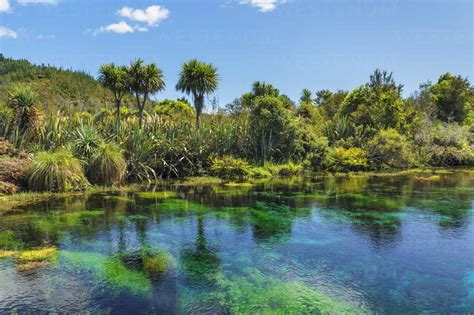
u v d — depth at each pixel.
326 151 28.91
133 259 8.45
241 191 18.23
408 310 6.34
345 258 8.80
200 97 27.81
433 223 12.05
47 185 15.91
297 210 13.91
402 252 9.27
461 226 11.70
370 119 34.09
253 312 6.14
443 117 51.06
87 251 8.89
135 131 21.16
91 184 17.95
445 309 6.40
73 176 16.66
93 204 14.22
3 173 15.43
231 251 9.19
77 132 19.47
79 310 6.10
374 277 7.70
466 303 6.62
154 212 13.16
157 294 6.73
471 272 8.04
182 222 11.85
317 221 12.25
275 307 6.33
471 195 17.30
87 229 10.77
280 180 22.77
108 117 24.78
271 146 26.53
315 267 8.20
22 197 14.88
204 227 11.30
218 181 21.80
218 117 29.64
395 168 29.53
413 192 18.17
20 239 9.70
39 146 18.25
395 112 33.41
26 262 8.11
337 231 11.09
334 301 6.61
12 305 6.22
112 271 7.71
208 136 25.09
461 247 9.66
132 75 25.30
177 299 6.55
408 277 7.73
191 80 27.14
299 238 10.35
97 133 20.53
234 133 26.02
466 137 36.03
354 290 7.07
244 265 8.26
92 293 6.71
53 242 9.50
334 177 24.50
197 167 23.84
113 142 20.52
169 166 22.33
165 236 10.29
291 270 8.02
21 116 18.55
